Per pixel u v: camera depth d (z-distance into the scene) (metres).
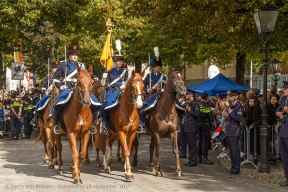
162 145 19.95
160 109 11.98
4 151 17.64
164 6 16.67
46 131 12.96
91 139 13.91
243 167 13.53
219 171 13.05
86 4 26.22
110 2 28.09
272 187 10.76
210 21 16.28
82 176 11.77
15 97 23.42
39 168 13.02
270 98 15.04
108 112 11.79
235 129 12.41
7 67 45.19
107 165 12.47
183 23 17.34
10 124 23.30
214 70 27.36
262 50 12.83
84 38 31.72
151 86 12.86
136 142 13.51
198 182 11.30
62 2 24.11
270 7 12.76
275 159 13.91
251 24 15.42
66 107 11.05
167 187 10.57
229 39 17.62
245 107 13.75
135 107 11.20
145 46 30.84
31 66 44.38
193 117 13.96
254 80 33.78
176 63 31.41
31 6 23.33
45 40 43.09
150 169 12.97
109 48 15.34
